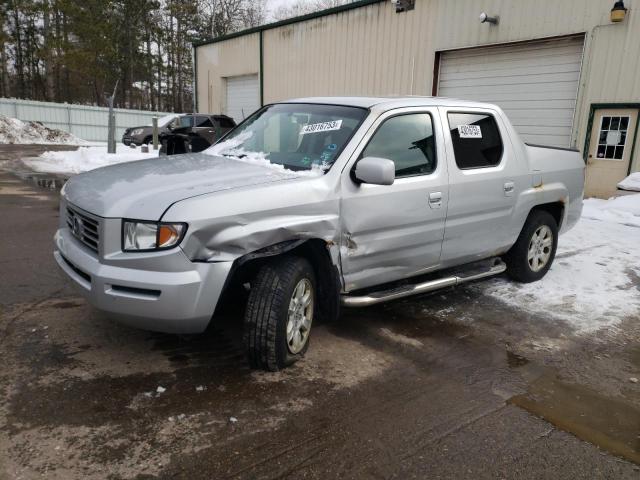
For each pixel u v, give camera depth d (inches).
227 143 180.9
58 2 1587.1
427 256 174.1
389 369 145.8
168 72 1980.8
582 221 366.0
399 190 157.6
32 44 1846.7
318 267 149.8
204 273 121.0
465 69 536.7
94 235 128.6
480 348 162.6
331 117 165.0
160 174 142.3
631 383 144.9
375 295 159.8
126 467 99.8
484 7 502.6
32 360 138.1
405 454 108.7
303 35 712.4
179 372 136.3
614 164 440.1
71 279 133.8
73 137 1268.5
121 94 1894.7
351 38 643.5
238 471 100.7
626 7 413.7
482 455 109.8
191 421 115.6
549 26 459.2
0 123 1169.4
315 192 139.2
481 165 188.7
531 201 209.3
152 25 1881.2
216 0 1945.1
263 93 802.2
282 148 165.0
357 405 126.4
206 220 119.7
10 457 100.2
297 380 136.4
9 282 196.9
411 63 577.6
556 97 472.4
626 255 277.6
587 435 119.4
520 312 194.1
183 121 848.3
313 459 105.5
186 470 100.0
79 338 151.9
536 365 153.0
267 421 117.5
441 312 191.3
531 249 222.4
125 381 130.3
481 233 190.9
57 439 106.5
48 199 389.1
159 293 119.4
